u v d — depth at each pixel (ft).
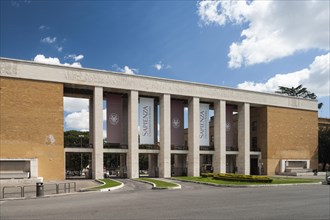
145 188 91.91
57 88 131.85
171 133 165.89
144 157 297.12
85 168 237.66
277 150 187.83
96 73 141.08
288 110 195.72
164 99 156.46
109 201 58.49
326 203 55.57
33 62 127.95
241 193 74.69
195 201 58.34
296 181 113.39
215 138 172.96
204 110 168.66
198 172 162.30
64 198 65.72
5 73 122.21
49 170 126.72
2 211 47.67
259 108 191.72
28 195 75.56
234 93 177.06
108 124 150.61
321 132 219.61
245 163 177.47
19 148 122.01
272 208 49.14
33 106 126.21
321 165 222.89
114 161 276.82
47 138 127.65
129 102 149.69
